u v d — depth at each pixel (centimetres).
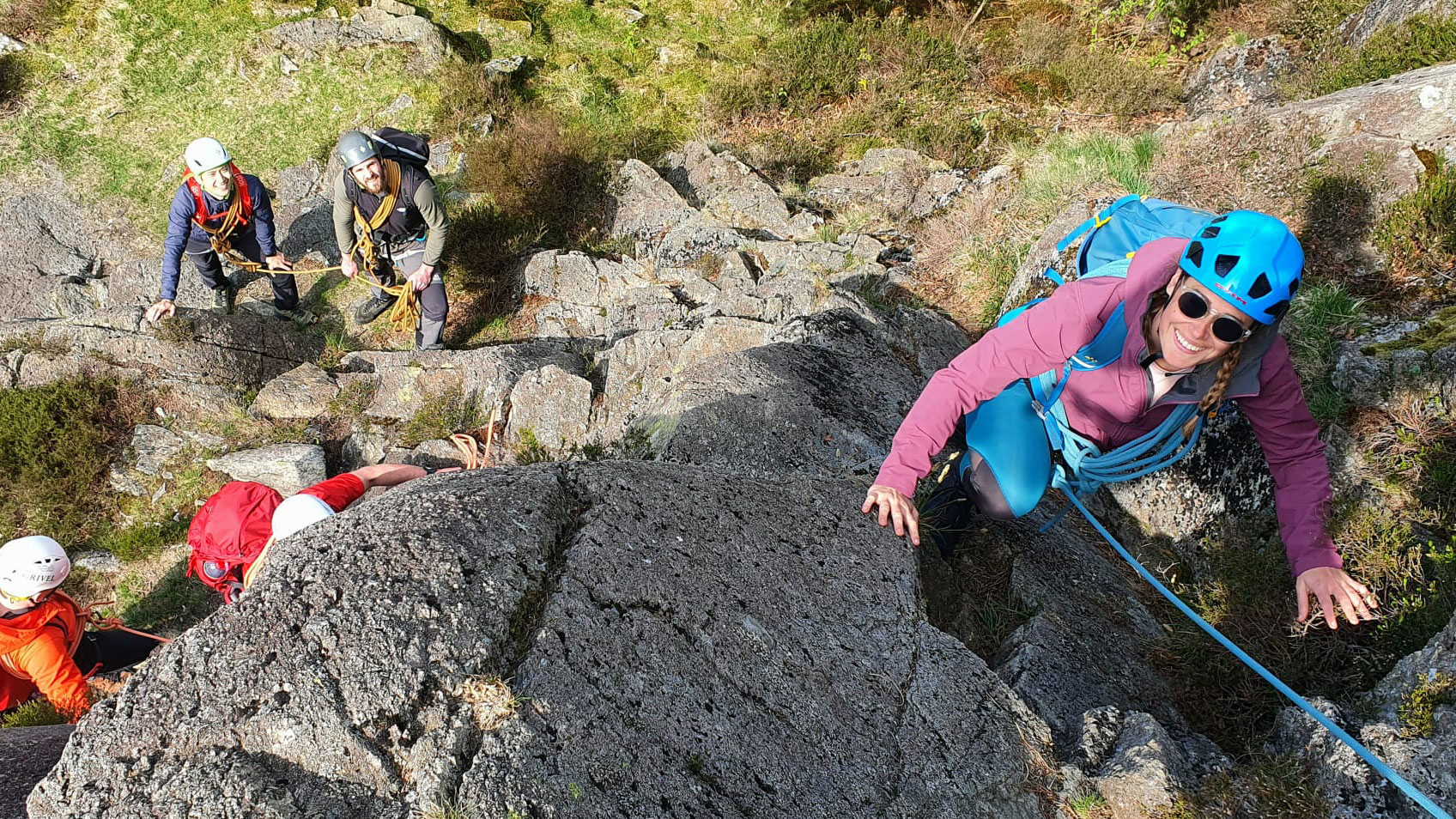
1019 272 498
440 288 665
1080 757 226
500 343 726
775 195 777
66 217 789
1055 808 210
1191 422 250
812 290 505
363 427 607
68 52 900
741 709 202
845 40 941
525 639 199
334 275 779
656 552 225
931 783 204
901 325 477
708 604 218
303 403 630
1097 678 269
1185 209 250
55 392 598
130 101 875
